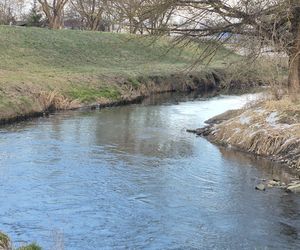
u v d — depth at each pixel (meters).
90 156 16.56
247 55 18.61
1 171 14.48
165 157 16.66
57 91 26.91
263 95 21.69
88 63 39.03
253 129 17.88
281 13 16.91
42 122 22.30
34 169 14.81
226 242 10.05
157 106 28.61
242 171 15.08
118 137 19.69
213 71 39.56
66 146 17.86
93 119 23.64
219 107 28.23
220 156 16.88
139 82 34.03
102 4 19.56
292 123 17.19
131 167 15.39
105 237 10.23
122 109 27.22
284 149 16.27
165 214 11.52
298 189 13.33
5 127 20.86
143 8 18.20
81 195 12.69
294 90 19.19
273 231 10.60
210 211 11.75
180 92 35.88
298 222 11.10
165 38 20.22
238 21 18.05
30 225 10.67
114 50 43.09
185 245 9.90
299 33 17.75
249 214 11.56
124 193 12.93
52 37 41.50
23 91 24.61
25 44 38.16
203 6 18.00
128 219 11.20
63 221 10.98
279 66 20.30
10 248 8.66
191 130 21.22
